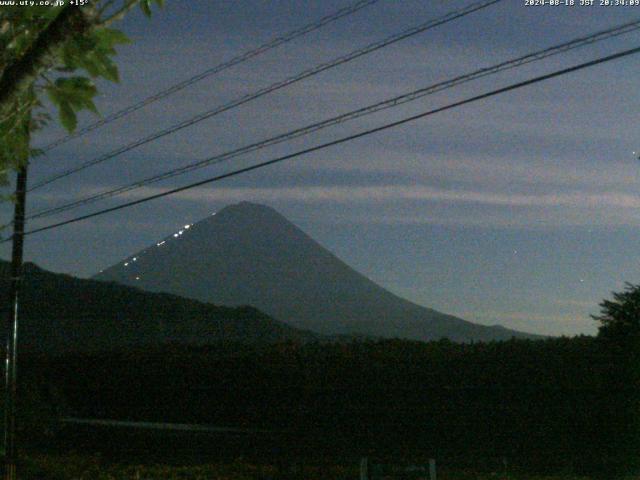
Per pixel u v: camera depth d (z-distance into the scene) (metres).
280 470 21.00
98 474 20.33
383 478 14.53
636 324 20.86
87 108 4.74
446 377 26.34
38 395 24.50
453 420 25.81
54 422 25.92
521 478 19.20
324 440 26.52
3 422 21.72
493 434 24.83
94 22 4.55
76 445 26.95
